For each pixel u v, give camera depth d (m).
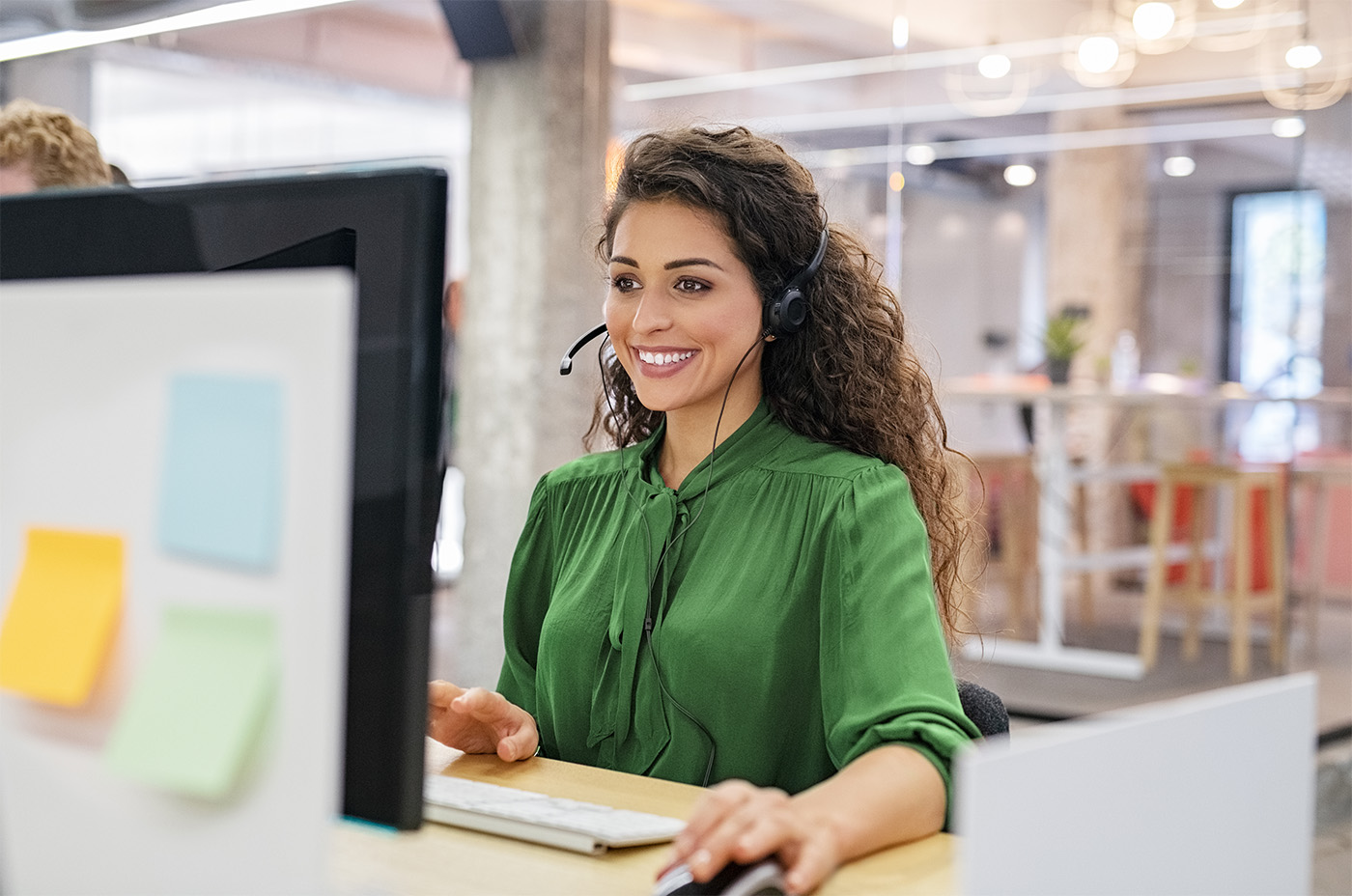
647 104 6.15
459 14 4.27
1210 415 5.55
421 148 7.68
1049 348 5.66
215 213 0.88
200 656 0.66
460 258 4.72
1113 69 5.91
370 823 0.82
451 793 1.05
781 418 1.39
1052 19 5.93
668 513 1.33
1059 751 0.66
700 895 0.77
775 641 1.25
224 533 0.64
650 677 1.29
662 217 1.30
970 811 0.61
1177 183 6.14
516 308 4.38
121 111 6.26
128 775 0.67
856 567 1.21
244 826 0.65
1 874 0.73
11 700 0.71
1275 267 5.79
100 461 0.68
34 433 0.70
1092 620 5.74
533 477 4.35
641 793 1.14
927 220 6.18
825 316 1.40
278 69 6.18
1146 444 5.83
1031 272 6.53
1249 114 5.77
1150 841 0.72
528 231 4.35
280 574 0.63
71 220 0.93
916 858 0.94
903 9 5.30
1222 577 5.37
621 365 1.50
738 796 0.83
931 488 1.51
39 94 5.81
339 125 7.37
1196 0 5.70
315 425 0.62
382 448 0.80
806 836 0.83
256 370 0.63
